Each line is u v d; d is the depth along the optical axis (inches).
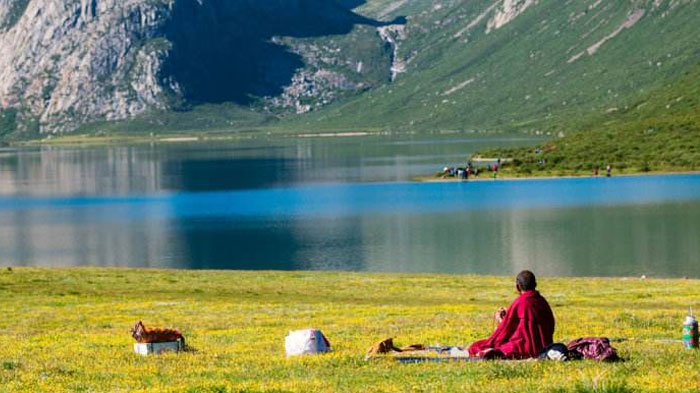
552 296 4284.0
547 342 1966.0
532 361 1895.9
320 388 1764.3
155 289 4771.2
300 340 2287.2
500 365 1849.2
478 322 2950.3
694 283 4953.3
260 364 2119.8
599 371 1779.0
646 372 1797.5
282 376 1935.3
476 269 6811.0
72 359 2329.0
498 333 2006.6
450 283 5009.8
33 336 2965.1
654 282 5036.9
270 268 7239.2
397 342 2496.3
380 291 4638.3
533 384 1690.5
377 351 2151.8
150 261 7815.0
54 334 3002.0
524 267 6830.7
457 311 3503.9
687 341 2122.3
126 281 5147.6
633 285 4854.8
